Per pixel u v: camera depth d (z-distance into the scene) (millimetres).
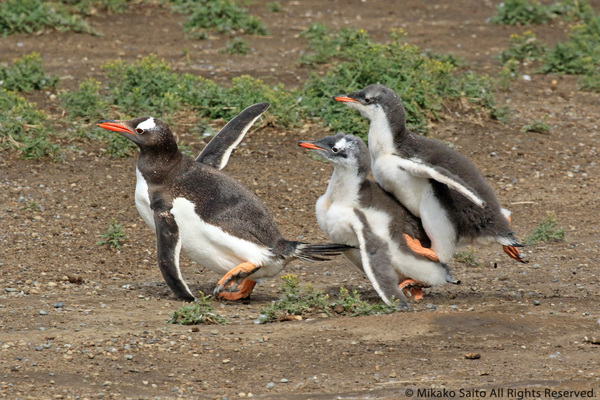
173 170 11781
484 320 10539
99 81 22141
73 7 28781
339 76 20547
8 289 11805
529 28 29344
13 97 18781
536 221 15602
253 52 25641
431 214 11609
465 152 18609
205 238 11531
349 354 9516
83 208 15461
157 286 12406
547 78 24266
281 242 11680
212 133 18609
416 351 9617
